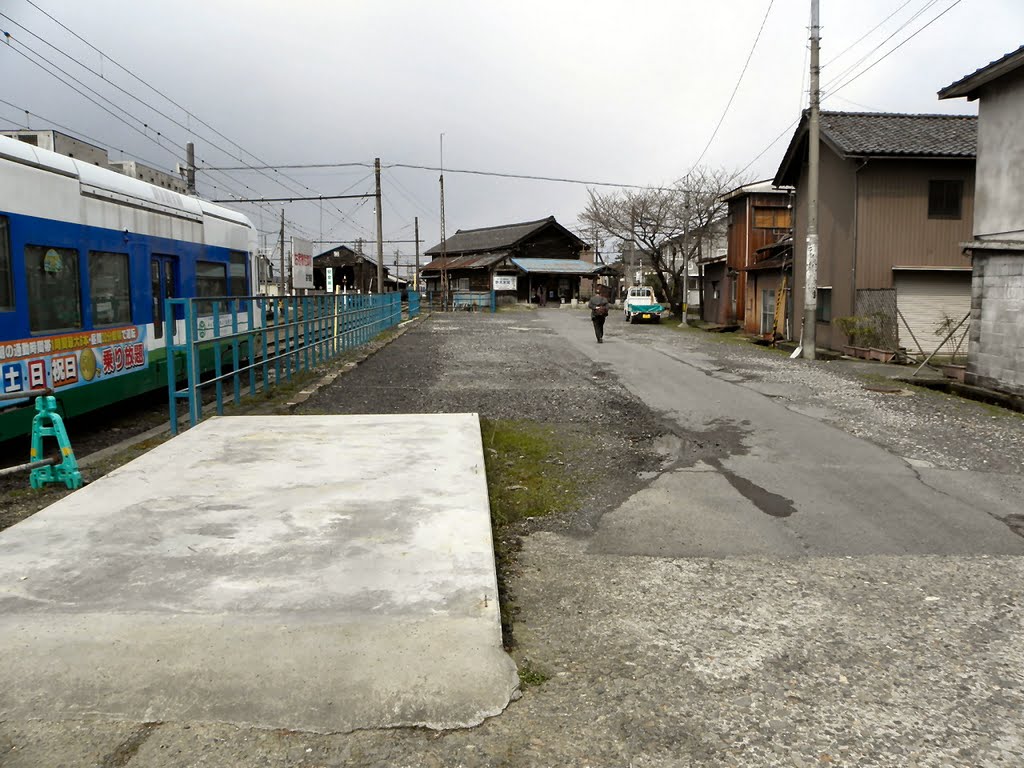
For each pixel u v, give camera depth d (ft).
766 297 85.61
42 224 25.26
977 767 9.20
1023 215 38.42
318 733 9.36
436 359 55.52
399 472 20.25
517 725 9.78
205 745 9.06
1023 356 37.06
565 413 33.63
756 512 20.13
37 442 20.61
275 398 34.99
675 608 13.93
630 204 126.21
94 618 11.50
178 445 23.41
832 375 47.21
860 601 14.34
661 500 21.11
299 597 12.32
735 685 11.03
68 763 8.68
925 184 60.80
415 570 13.47
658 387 41.83
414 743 9.27
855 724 10.06
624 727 9.84
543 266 183.42
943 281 61.62
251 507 16.94
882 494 21.86
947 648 12.35
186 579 12.96
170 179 40.45
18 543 14.57
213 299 29.71
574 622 13.25
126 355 31.32
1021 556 17.10
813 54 57.47
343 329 56.24
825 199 67.00
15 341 23.63
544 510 19.95
